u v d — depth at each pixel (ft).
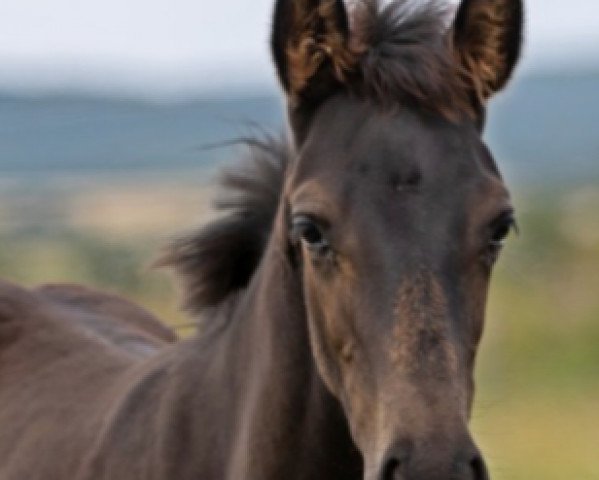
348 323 25.52
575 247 118.93
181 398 29.89
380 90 26.30
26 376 36.32
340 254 25.46
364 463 26.55
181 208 92.22
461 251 25.08
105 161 266.36
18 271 109.09
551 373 96.94
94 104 287.28
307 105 27.35
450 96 26.23
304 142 27.25
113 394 32.83
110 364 35.24
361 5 27.50
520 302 109.60
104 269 82.84
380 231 25.11
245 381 28.84
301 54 27.27
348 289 25.43
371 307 25.00
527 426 82.02
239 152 31.09
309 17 27.27
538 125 430.61
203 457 29.09
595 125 428.56
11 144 285.43
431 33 27.25
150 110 244.63
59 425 33.47
